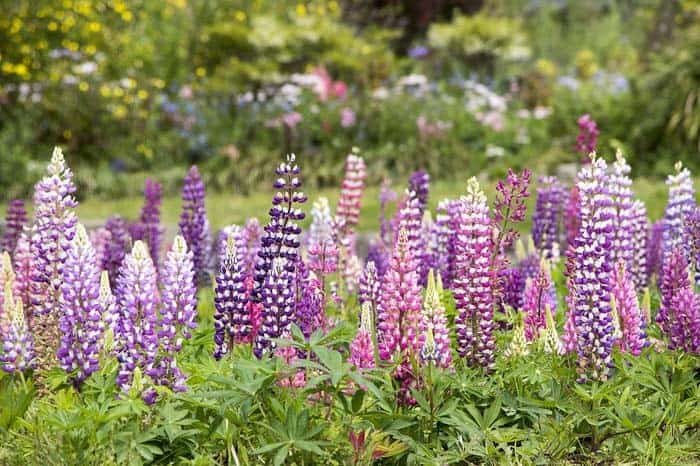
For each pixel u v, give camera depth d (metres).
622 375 4.95
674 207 6.55
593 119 18.20
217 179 17.23
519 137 18.53
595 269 5.00
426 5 27.62
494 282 5.46
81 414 4.32
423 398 4.50
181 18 21.95
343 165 17.59
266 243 5.05
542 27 29.56
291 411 4.17
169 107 18.78
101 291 4.85
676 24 25.78
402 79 20.70
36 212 5.45
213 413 4.53
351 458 4.21
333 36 22.45
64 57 18.91
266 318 4.93
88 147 18.02
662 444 4.46
